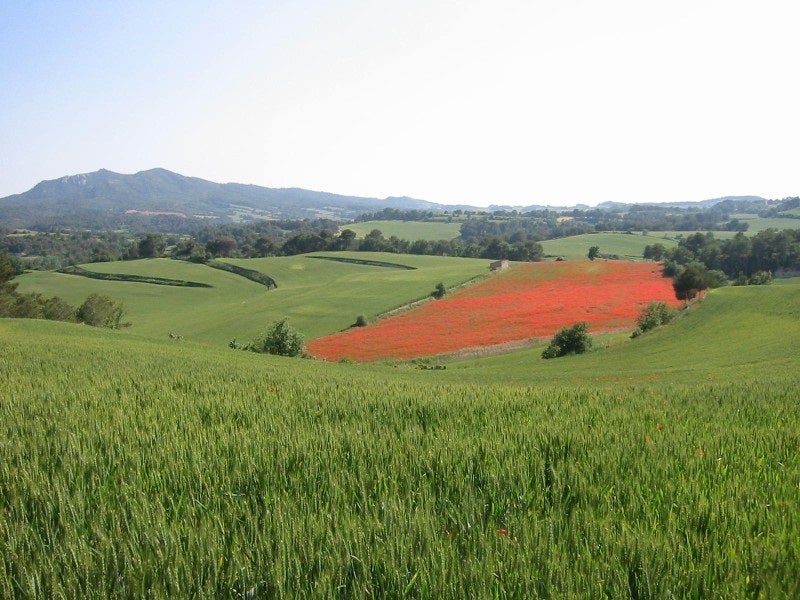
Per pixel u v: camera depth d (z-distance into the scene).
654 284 89.50
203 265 147.25
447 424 7.86
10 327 42.72
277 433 7.00
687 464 5.80
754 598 3.29
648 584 3.25
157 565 3.42
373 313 85.75
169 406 9.02
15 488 4.61
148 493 4.81
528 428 7.46
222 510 4.43
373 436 6.70
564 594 3.11
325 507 4.30
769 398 11.90
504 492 4.81
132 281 132.38
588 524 4.01
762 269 120.00
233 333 82.31
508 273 100.50
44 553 3.50
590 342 55.41
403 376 35.25
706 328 53.44
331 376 22.25
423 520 3.98
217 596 3.20
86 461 5.39
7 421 7.25
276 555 3.51
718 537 3.92
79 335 42.38
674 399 11.54
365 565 3.35
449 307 82.50
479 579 3.23
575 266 101.75
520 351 61.75
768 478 5.33
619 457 5.94
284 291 112.69
